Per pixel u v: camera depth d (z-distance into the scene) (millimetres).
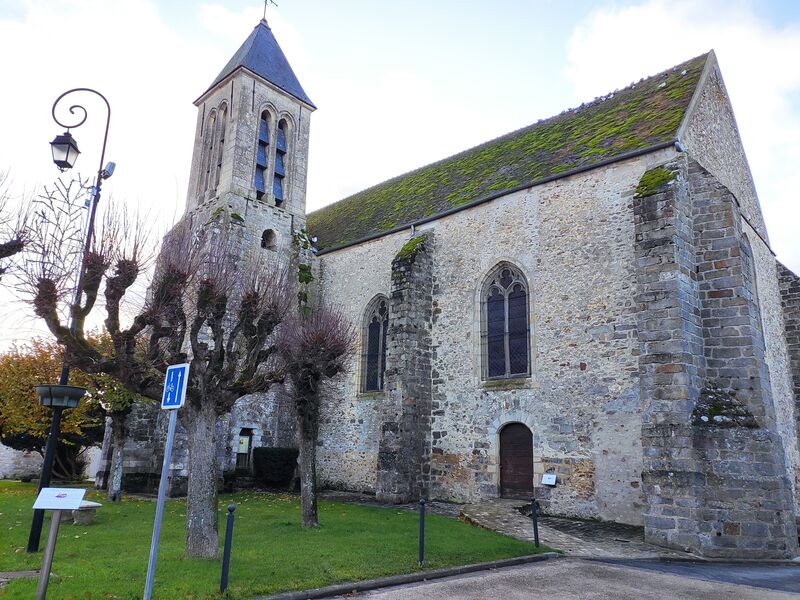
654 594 7227
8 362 20188
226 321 17641
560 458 13516
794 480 15383
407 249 17609
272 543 9125
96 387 15617
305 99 24297
